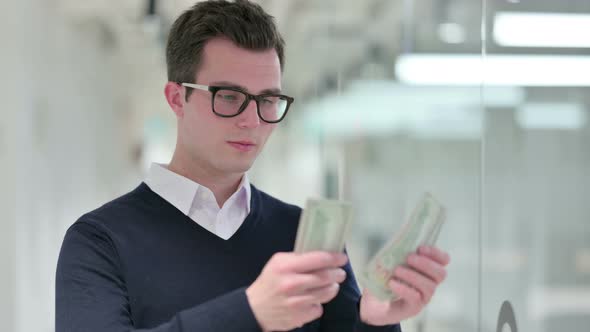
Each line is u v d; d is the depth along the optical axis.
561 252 1.47
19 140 4.80
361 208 4.94
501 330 1.73
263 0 6.31
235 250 1.33
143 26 7.19
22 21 4.96
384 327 1.25
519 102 1.59
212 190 1.39
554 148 1.47
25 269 4.79
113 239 1.29
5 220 4.63
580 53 1.38
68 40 6.87
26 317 4.76
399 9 4.05
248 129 1.29
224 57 1.28
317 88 6.70
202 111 1.30
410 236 1.11
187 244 1.31
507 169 1.67
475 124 2.27
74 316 1.20
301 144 7.85
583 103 1.38
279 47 1.37
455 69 2.61
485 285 1.83
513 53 1.62
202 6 1.35
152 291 1.27
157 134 12.95
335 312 1.40
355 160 5.19
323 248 1.05
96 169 8.61
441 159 2.96
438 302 2.42
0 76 4.70
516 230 1.63
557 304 1.49
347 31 5.44
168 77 1.41
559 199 1.45
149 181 1.39
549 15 1.46
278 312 1.01
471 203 2.31
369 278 1.12
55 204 6.05
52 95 6.05
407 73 3.88
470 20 2.30
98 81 8.75
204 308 1.06
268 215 1.42
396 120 4.15
